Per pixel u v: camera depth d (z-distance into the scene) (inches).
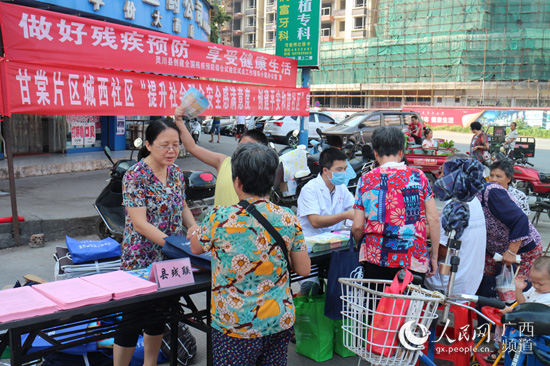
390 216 116.1
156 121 112.3
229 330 83.8
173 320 108.0
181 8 442.6
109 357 131.7
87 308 87.5
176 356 117.2
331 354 145.1
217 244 83.7
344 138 578.6
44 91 197.0
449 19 1600.6
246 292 83.4
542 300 121.2
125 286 95.2
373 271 121.0
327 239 136.0
